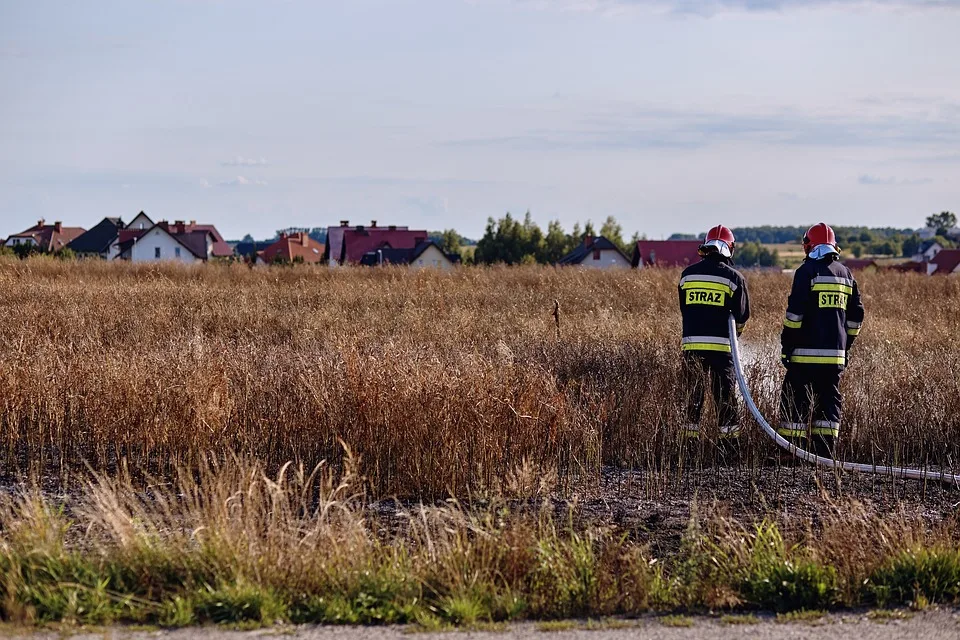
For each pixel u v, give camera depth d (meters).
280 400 12.33
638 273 32.75
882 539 8.58
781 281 32.72
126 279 33.62
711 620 7.37
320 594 7.59
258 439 12.11
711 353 13.08
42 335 20.27
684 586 7.92
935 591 7.83
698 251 13.52
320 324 22.52
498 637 6.95
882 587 7.79
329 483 9.60
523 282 32.06
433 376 11.97
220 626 7.07
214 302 25.64
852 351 18.30
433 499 10.98
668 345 17.56
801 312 12.32
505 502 10.32
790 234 199.25
